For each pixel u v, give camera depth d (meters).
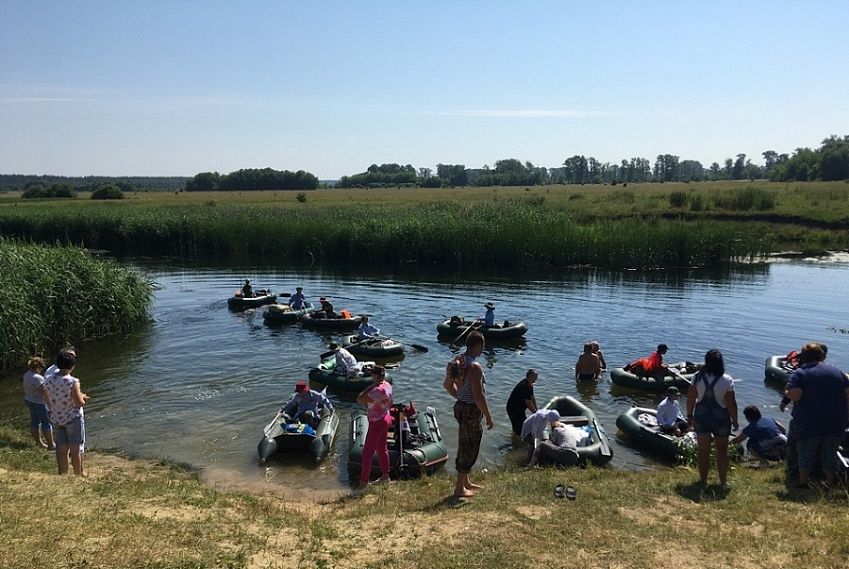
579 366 16.45
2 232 48.91
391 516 7.57
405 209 55.03
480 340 7.90
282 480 10.80
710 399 8.42
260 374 16.97
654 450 12.13
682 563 6.05
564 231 37.50
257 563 5.95
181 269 37.78
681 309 24.95
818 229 44.81
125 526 6.53
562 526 6.99
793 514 7.28
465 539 6.64
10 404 14.43
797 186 81.25
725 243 37.28
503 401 15.01
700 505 7.75
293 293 29.20
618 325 22.44
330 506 8.49
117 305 21.39
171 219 47.34
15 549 5.61
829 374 8.23
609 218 49.41
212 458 11.68
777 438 10.73
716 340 20.36
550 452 11.10
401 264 39.06
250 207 62.06
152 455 11.74
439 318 23.97
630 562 6.08
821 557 6.06
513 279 32.88
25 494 7.35
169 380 16.41
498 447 12.41
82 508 7.02
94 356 18.67
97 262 22.86
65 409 9.12
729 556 6.17
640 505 7.77
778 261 38.38
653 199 60.00
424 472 10.66
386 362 18.28
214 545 6.26
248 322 23.56
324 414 13.28
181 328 22.53
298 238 42.88
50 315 19.14
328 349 19.52
